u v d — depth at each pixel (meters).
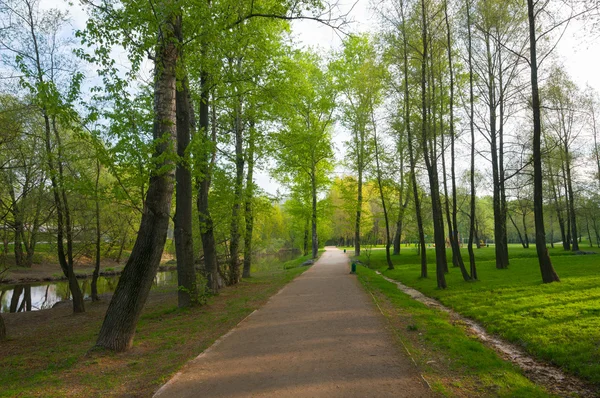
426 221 34.28
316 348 6.88
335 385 5.09
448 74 21.03
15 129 11.47
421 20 17.42
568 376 6.22
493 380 5.40
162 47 7.89
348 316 9.67
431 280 19.12
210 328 9.12
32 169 12.91
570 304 10.36
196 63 11.81
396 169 26.98
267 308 11.37
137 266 7.46
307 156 29.50
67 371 6.13
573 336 7.63
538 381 6.03
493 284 15.73
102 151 6.95
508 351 7.74
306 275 21.75
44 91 6.70
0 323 10.73
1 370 6.98
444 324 9.23
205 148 10.07
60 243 15.23
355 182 33.41
